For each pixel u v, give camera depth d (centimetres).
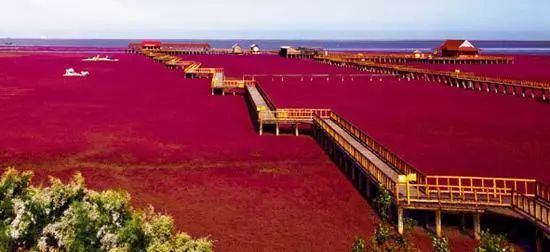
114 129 3525
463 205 1741
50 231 1101
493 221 1839
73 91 5588
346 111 4353
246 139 3238
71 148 2961
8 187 1191
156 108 4450
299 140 3222
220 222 1877
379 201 1762
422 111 4366
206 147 3016
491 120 3931
